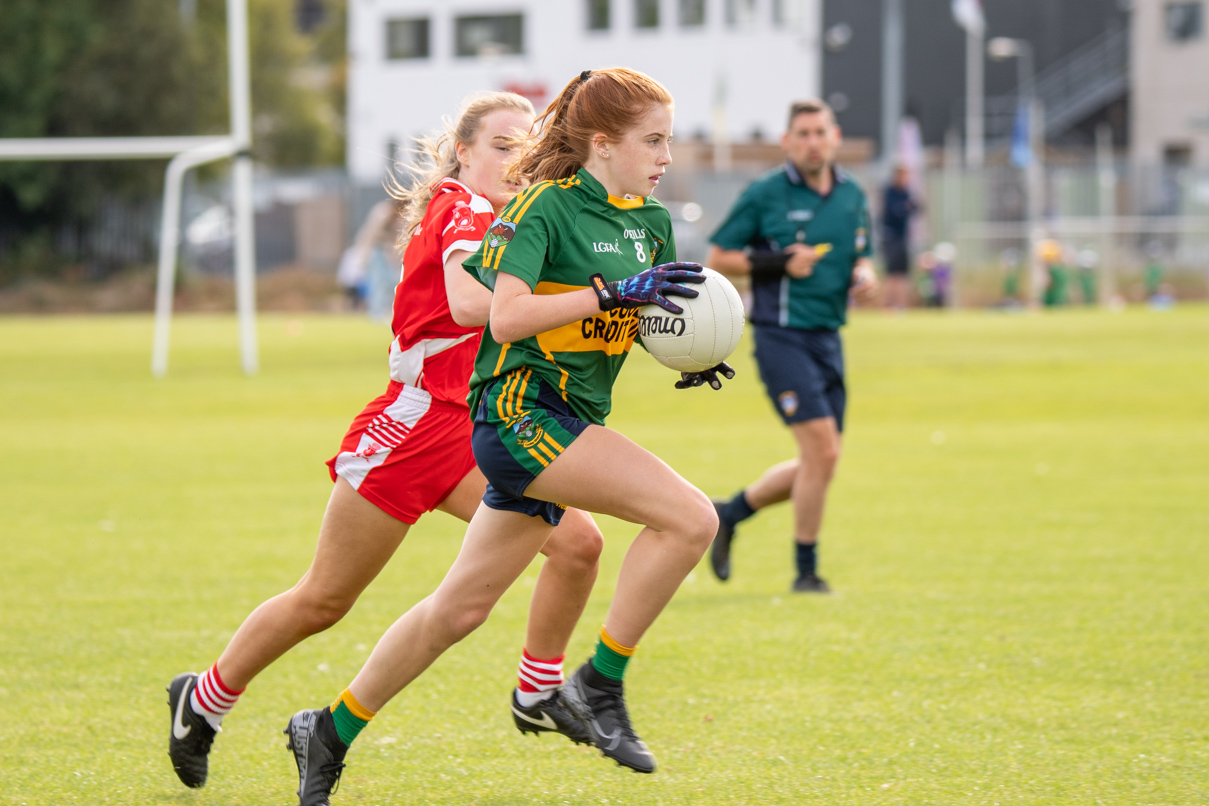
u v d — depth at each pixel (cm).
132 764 1323
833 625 1817
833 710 1458
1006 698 1489
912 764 1291
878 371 5153
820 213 2050
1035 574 2094
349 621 1861
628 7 15488
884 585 2045
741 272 2052
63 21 12269
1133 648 1680
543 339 1127
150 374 5384
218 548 2342
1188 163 14362
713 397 4647
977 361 5394
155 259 12294
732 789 1235
